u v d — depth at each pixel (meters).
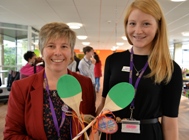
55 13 4.97
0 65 6.28
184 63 12.16
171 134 1.10
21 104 1.03
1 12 4.89
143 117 1.09
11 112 1.03
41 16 5.32
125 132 1.09
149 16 1.02
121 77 1.16
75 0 3.88
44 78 1.08
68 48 1.02
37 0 3.90
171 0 3.77
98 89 7.11
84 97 1.09
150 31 1.04
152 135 1.08
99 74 7.19
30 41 6.79
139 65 1.15
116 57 1.25
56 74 1.05
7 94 5.45
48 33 0.98
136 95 1.09
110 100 0.90
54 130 0.99
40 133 0.98
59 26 1.01
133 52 1.20
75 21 5.96
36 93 1.03
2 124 3.54
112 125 0.91
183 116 4.39
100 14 5.02
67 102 0.91
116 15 5.11
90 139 0.91
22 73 3.35
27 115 1.01
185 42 11.59
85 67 4.48
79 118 0.93
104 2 3.99
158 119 1.15
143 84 1.09
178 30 7.38
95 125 0.91
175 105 1.08
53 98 1.03
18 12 4.89
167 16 5.10
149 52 1.15
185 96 6.71
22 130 1.04
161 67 1.06
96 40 11.60
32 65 3.41
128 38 1.17
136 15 1.03
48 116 1.00
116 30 7.61
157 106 1.10
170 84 1.07
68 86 0.92
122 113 1.12
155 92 1.08
